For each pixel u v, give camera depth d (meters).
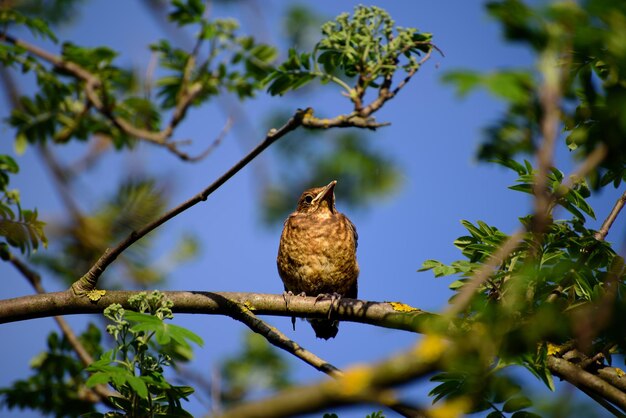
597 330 5.29
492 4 5.26
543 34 5.20
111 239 13.33
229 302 11.20
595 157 5.96
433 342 4.83
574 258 9.04
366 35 9.72
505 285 8.50
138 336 8.35
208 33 13.98
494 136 6.24
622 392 9.19
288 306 11.43
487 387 7.28
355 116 9.27
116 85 15.27
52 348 13.23
